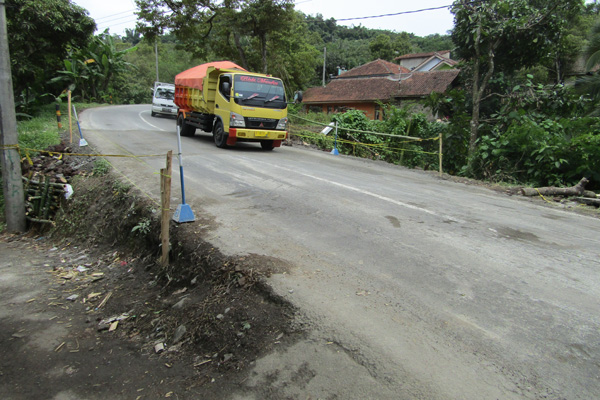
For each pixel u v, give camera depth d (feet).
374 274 14.17
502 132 40.40
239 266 14.88
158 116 80.28
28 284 19.74
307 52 110.22
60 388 11.40
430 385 9.02
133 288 18.12
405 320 11.40
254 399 9.45
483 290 13.03
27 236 29.73
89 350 13.39
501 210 23.06
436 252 16.06
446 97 47.57
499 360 9.73
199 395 10.07
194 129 51.78
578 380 9.07
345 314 11.72
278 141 43.34
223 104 41.04
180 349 12.48
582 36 71.20
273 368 10.19
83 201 28.27
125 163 32.37
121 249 22.56
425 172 36.65
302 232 18.43
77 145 40.04
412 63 153.99
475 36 38.93
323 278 13.89
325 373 9.70
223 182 27.66
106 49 110.93
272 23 71.77
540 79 76.64
